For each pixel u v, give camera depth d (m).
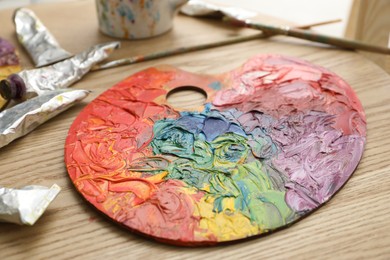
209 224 0.34
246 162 0.39
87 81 0.50
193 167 0.38
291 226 0.35
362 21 0.57
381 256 0.33
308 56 0.53
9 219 0.34
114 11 0.56
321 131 0.42
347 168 0.38
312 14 0.79
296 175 0.38
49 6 0.66
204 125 0.43
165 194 0.36
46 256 0.33
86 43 0.57
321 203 0.36
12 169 0.40
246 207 0.35
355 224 0.35
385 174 0.38
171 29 0.60
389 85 0.48
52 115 0.45
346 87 0.47
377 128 0.43
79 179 0.38
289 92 0.46
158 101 0.46
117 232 0.35
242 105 0.45
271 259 0.33
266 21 0.60
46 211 0.36
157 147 0.40
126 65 0.53
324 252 0.33
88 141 0.41
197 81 0.49
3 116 0.43
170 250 0.33
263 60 0.51
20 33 0.56
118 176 0.38
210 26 0.61
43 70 0.49
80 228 0.35
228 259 0.33
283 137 0.41
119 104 0.45
